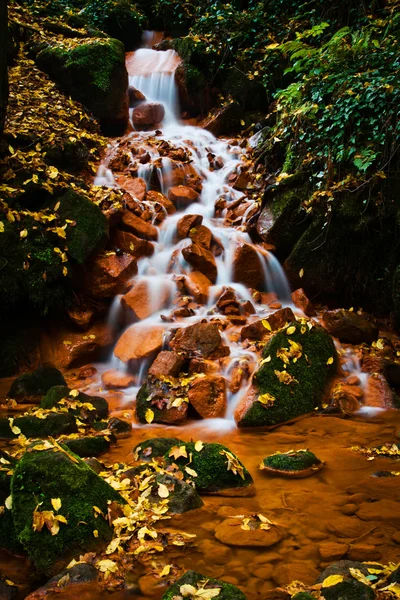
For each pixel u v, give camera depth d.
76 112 8.84
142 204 7.27
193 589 2.32
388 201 6.29
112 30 12.94
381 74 6.73
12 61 9.43
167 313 6.15
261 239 7.21
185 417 4.65
